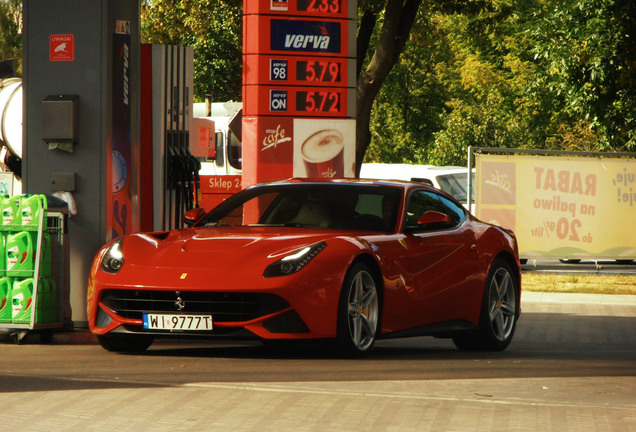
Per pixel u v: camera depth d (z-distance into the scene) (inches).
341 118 1040.2
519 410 431.8
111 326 615.5
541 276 1587.1
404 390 482.9
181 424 396.5
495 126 3410.4
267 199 704.4
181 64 954.7
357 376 530.9
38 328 705.6
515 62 3966.5
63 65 792.9
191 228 674.8
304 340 596.7
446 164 3435.0
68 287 738.2
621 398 474.3
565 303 1234.0
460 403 446.9
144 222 911.7
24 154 797.9
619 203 1577.3
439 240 703.1
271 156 1026.1
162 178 909.2
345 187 709.3
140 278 600.1
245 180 1029.2
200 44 3127.5
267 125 1024.2
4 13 3363.7
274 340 585.6
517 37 3998.5
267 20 1021.2
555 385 513.3
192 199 968.9
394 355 671.1
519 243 1566.2
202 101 3213.6
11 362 593.0
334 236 624.4
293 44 1027.3
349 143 1040.2
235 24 2992.1
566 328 960.9
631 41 1603.1
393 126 4456.2
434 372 559.2
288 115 1027.3
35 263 705.0
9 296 706.2
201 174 2154.3
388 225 676.7
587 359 671.8
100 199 791.7
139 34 833.5
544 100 3659.0
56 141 787.4
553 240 1571.1
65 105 778.8
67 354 642.8
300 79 1029.2
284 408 429.4
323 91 1035.3
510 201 1561.3
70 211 793.6
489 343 747.4
